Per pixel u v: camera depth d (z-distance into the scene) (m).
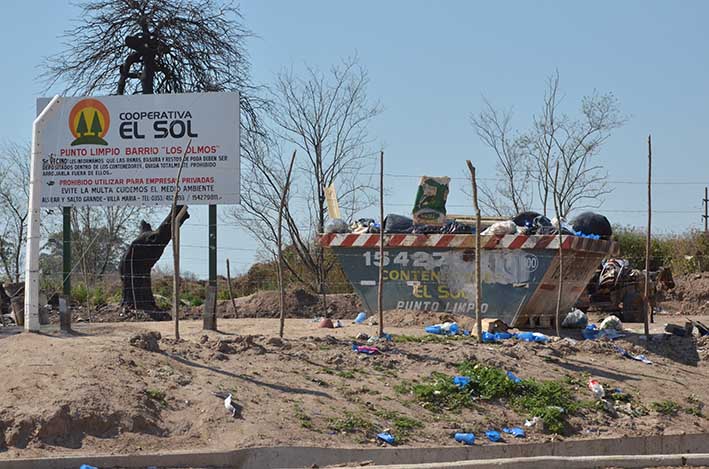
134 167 14.66
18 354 10.79
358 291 15.10
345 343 12.79
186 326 15.41
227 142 14.61
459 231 14.97
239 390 10.48
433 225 14.66
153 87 22.52
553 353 13.16
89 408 9.31
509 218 16.19
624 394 11.95
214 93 14.65
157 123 14.63
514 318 14.82
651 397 12.04
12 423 8.99
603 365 13.06
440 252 14.84
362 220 15.75
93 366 10.30
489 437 10.40
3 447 8.80
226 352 11.85
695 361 13.80
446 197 14.31
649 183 14.38
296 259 28.80
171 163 14.66
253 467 9.19
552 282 14.78
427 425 10.44
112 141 14.68
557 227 14.91
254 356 11.80
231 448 9.25
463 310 14.85
